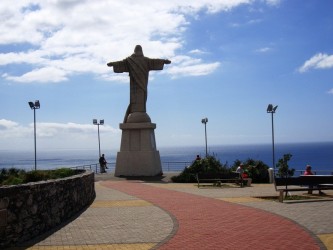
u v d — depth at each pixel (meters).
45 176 16.31
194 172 27.83
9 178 16.61
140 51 33.88
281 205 15.11
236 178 23.98
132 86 33.53
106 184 25.27
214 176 24.02
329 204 15.22
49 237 10.42
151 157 32.06
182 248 9.04
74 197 13.88
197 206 15.06
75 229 11.33
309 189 16.77
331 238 9.77
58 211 12.16
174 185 24.62
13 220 9.66
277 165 27.05
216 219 12.39
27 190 10.28
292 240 9.63
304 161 122.62
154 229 11.06
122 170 32.38
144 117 32.78
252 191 20.58
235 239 9.82
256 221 11.98
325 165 99.50
